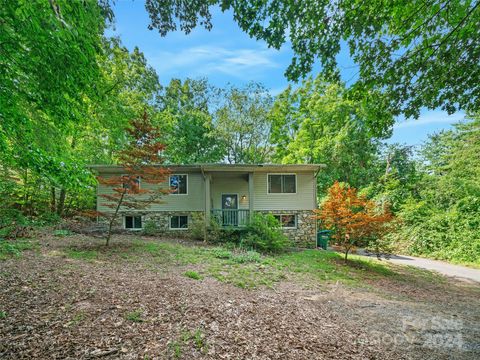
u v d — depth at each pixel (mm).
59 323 3385
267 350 3244
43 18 3188
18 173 8086
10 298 3998
